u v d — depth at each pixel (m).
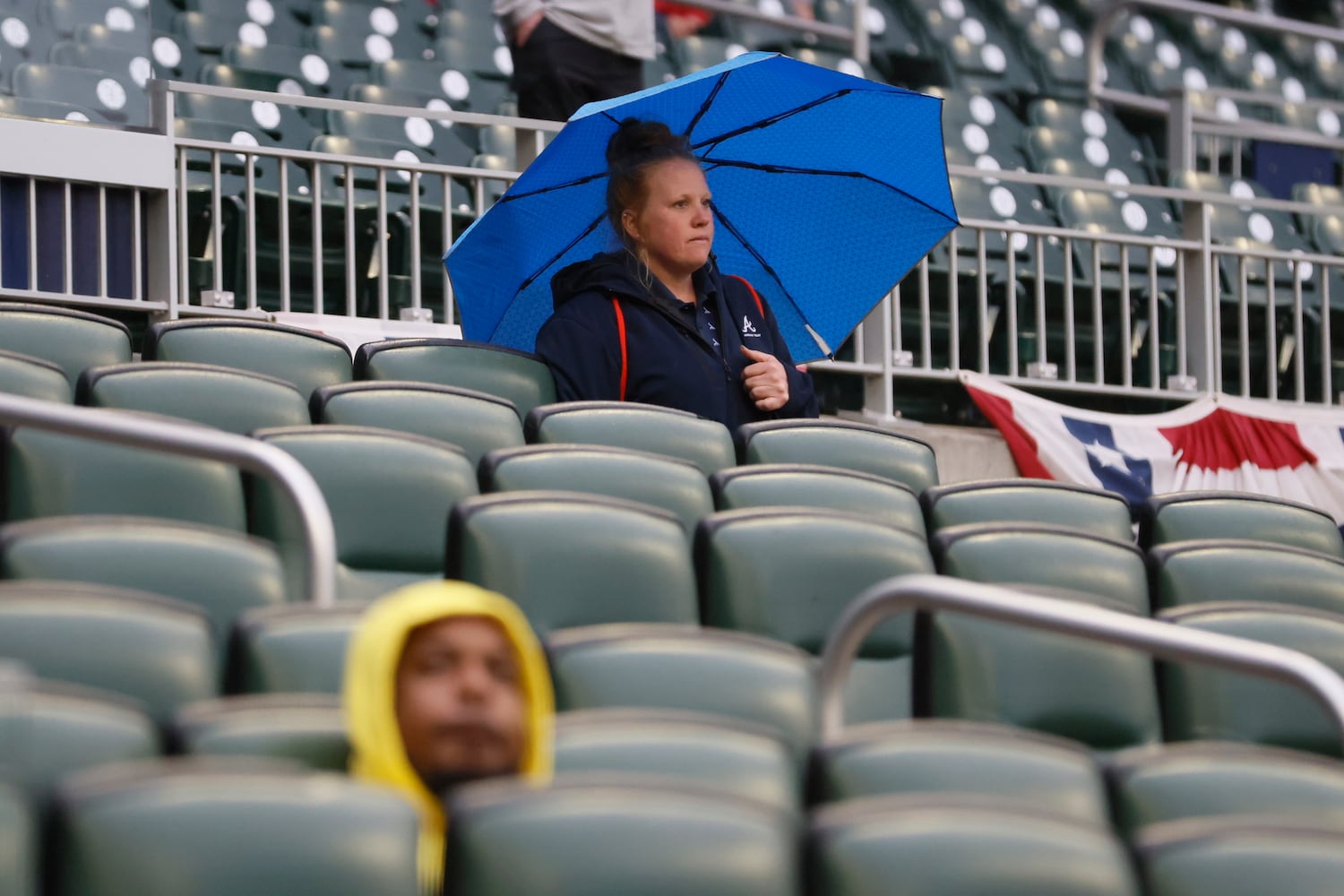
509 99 34.28
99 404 14.82
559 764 9.28
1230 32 45.97
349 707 8.97
